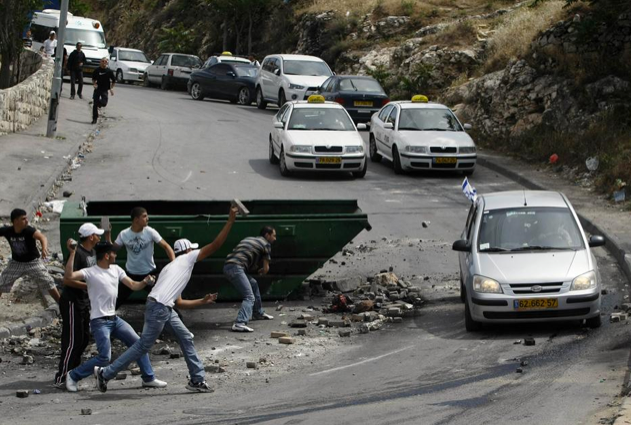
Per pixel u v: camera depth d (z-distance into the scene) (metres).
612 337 15.20
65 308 13.45
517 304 15.65
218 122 43.16
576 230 17.08
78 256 13.78
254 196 28.27
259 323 17.92
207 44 75.19
